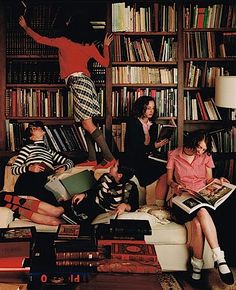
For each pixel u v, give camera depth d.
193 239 3.66
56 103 4.96
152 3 4.99
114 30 4.85
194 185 3.97
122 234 3.00
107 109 4.89
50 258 2.62
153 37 5.03
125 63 4.89
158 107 4.93
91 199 3.95
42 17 4.84
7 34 4.89
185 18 4.88
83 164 4.59
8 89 4.96
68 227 3.03
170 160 4.05
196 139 3.93
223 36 4.90
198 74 4.94
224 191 3.81
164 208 4.06
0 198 3.94
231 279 3.51
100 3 4.89
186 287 3.63
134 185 3.99
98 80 4.90
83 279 2.41
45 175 4.11
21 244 2.74
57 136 4.92
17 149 4.95
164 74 4.91
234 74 4.96
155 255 2.63
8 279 2.48
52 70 4.93
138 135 4.62
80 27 4.52
